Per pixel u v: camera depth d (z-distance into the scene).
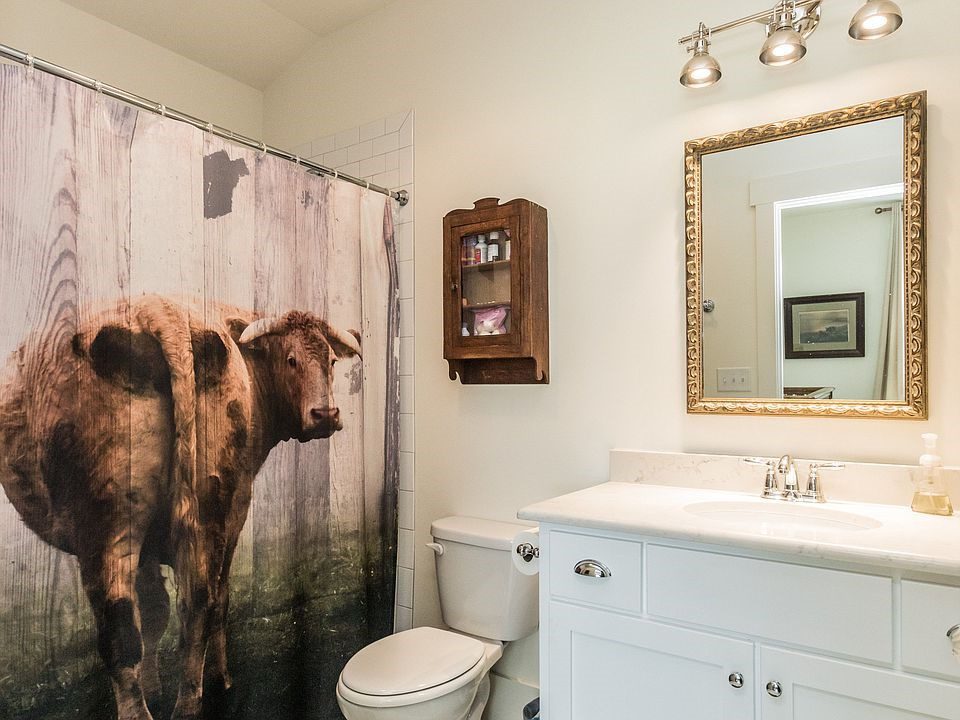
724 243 1.69
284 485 1.86
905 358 1.46
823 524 1.42
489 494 2.12
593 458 1.90
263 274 1.81
